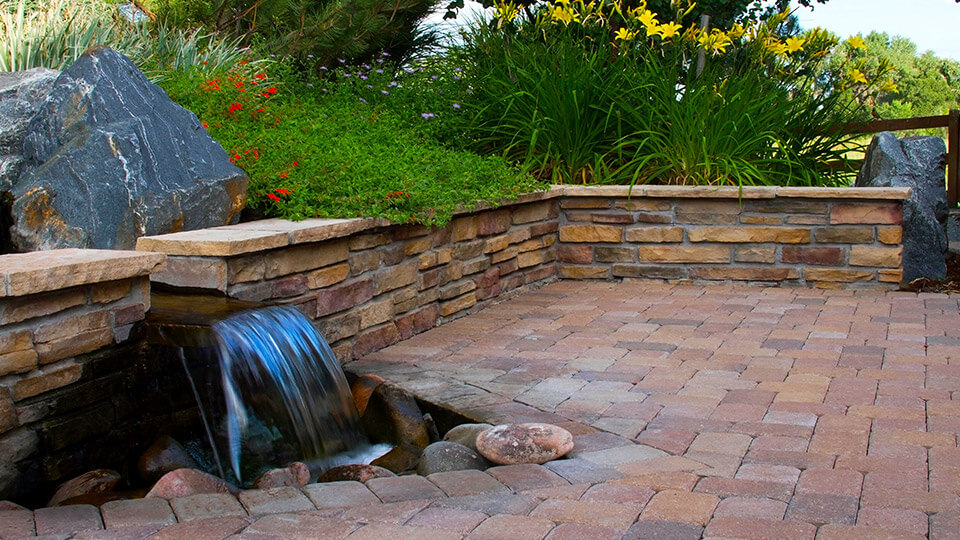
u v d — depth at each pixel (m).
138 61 6.81
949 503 2.96
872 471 3.27
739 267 7.27
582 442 3.65
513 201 6.66
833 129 8.27
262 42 8.84
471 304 6.37
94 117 4.69
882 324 5.80
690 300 6.68
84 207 4.38
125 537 2.73
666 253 7.39
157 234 4.50
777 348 5.21
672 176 7.81
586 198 7.49
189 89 6.29
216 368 3.65
